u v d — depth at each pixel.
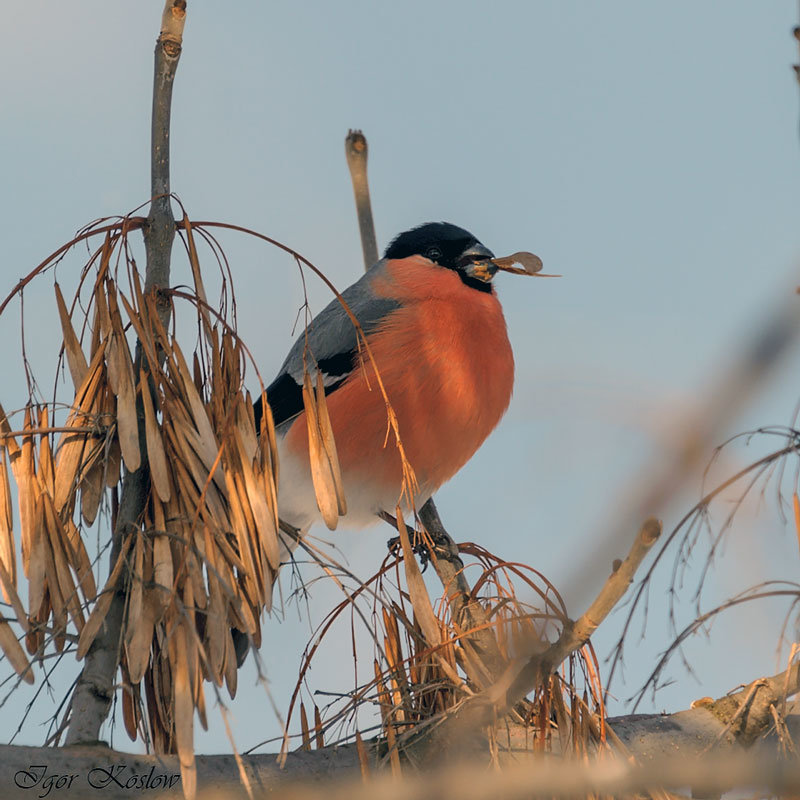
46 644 4.64
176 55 5.76
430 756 4.84
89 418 5.19
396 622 5.38
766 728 5.42
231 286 5.59
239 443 5.03
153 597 4.75
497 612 5.03
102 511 5.15
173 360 5.20
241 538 4.87
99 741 4.68
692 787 3.16
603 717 4.82
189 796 4.14
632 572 3.95
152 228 5.62
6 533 4.82
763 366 2.44
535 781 3.44
